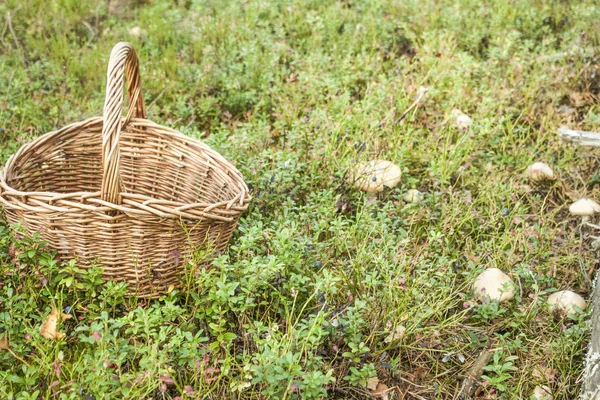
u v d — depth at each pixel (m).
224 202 1.23
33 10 2.20
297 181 1.54
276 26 2.13
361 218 1.44
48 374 1.10
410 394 1.22
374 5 2.25
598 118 1.74
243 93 1.84
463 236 1.48
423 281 1.29
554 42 2.12
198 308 1.25
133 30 2.16
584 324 1.27
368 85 1.87
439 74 1.90
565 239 1.52
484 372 1.25
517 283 1.39
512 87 1.91
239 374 1.18
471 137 1.69
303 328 1.16
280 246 1.29
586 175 1.70
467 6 2.28
